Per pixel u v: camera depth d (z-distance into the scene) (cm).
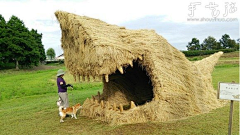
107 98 865
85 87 1686
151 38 679
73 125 654
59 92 756
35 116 814
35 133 604
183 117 655
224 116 651
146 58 644
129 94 922
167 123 595
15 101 1270
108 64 580
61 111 699
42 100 1230
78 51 688
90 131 582
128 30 702
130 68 901
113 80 890
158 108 624
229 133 441
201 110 712
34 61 4594
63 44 860
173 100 651
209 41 5091
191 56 3922
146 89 971
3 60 4391
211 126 564
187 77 719
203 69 899
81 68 678
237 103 830
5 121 769
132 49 634
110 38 621
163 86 641
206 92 790
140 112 622
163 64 663
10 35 4341
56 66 4969
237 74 1848
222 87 441
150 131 538
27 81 2230
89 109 747
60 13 742
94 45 579
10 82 2173
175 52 733
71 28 677
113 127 588
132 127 568
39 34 5859
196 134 512
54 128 638
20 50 4319
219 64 2730
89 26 627
